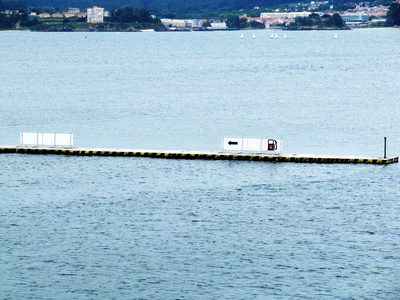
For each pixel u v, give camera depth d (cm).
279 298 16838
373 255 19100
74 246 19812
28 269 18325
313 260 18838
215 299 16775
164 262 18738
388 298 16775
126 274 18062
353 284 17475
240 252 19375
